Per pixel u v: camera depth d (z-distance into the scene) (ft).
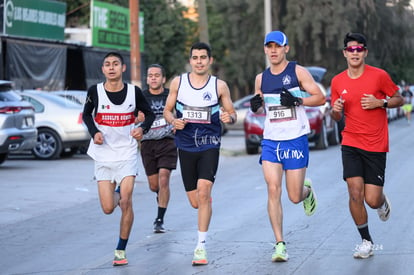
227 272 50.57
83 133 136.77
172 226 70.28
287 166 54.75
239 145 179.93
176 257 56.44
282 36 53.78
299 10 287.28
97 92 54.34
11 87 120.37
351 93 53.01
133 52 145.59
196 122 54.80
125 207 54.19
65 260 56.90
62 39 186.50
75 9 253.85
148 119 55.31
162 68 69.82
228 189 96.37
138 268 53.06
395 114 303.68
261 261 53.62
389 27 323.16
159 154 69.15
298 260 53.57
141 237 65.41
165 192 67.97
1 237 67.10
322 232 64.13
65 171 118.62
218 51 340.80
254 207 79.97
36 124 135.95
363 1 296.30
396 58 334.44
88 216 78.38
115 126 54.49
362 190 53.31
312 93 53.62
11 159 139.13
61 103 137.59
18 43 165.17
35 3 173.99
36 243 64.08
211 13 343.46
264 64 307.58
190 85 54.85
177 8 284.61
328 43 292.20
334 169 115.55
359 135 53.11
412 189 89.71
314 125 153.07
